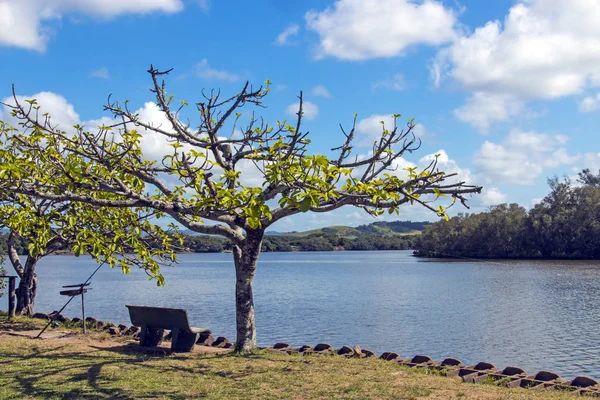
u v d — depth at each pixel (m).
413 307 35.16
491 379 9.80
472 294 42.75
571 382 9.60
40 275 79.31
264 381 9.29
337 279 65.00
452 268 83.75
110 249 11.78
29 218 12.53
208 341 13.99
